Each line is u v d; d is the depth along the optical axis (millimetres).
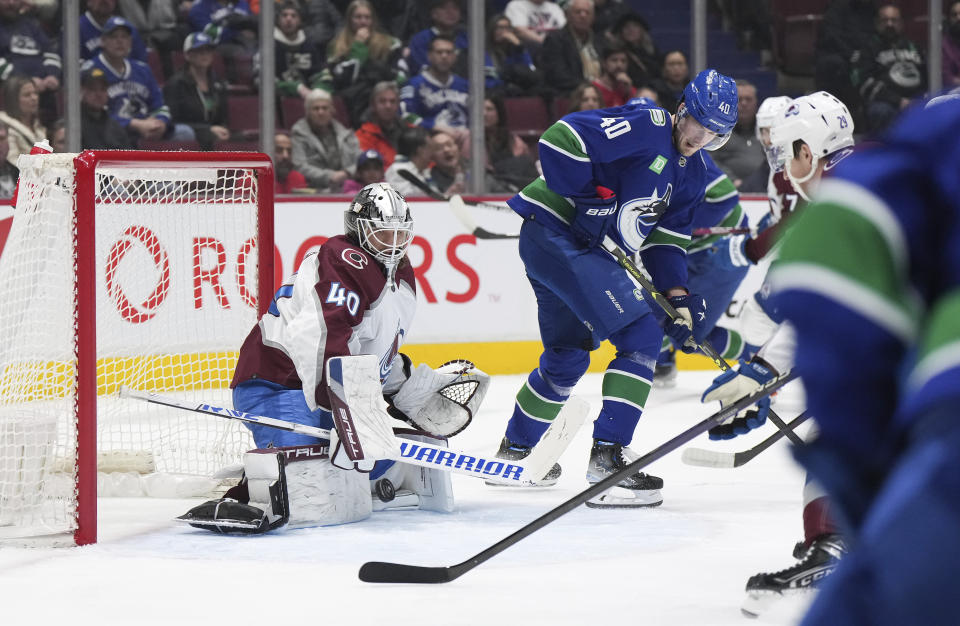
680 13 22750
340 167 20609
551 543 8570
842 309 2191
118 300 12547
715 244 15867
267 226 10945
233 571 7750
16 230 9289
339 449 8734
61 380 9422
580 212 10297
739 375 7328
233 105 20359
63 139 19156
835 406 2207
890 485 2141
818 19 23266
